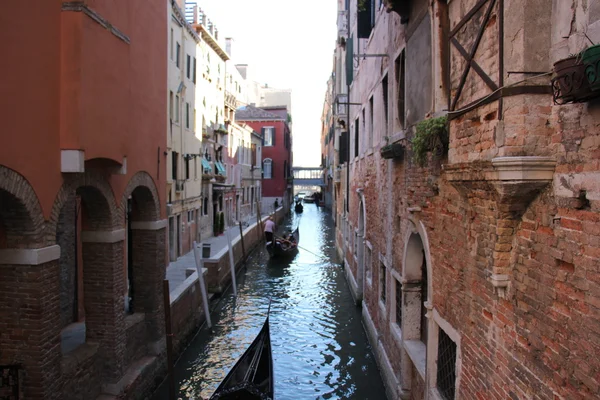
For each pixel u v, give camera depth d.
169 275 16.25
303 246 29.52
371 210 12.20
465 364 4.73
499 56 3.52
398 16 8.29
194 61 22.75
